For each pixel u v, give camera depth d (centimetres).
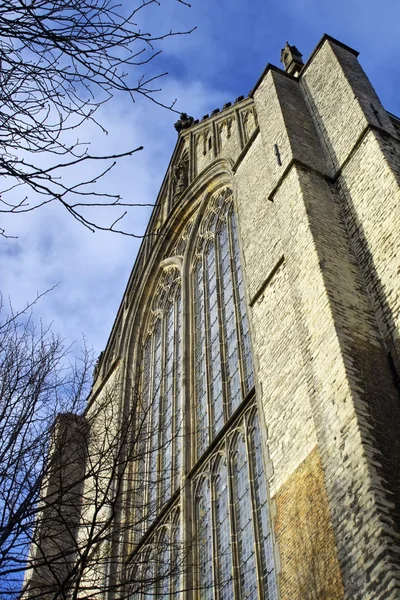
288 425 1625
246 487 1842
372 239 1722
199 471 2116
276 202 2030
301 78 2522
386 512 1162
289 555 1412
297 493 1477
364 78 2252
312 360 1530
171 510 2142
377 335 1547
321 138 2180
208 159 3206
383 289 1606
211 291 2662
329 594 1246
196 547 1947
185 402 2412
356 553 1169
